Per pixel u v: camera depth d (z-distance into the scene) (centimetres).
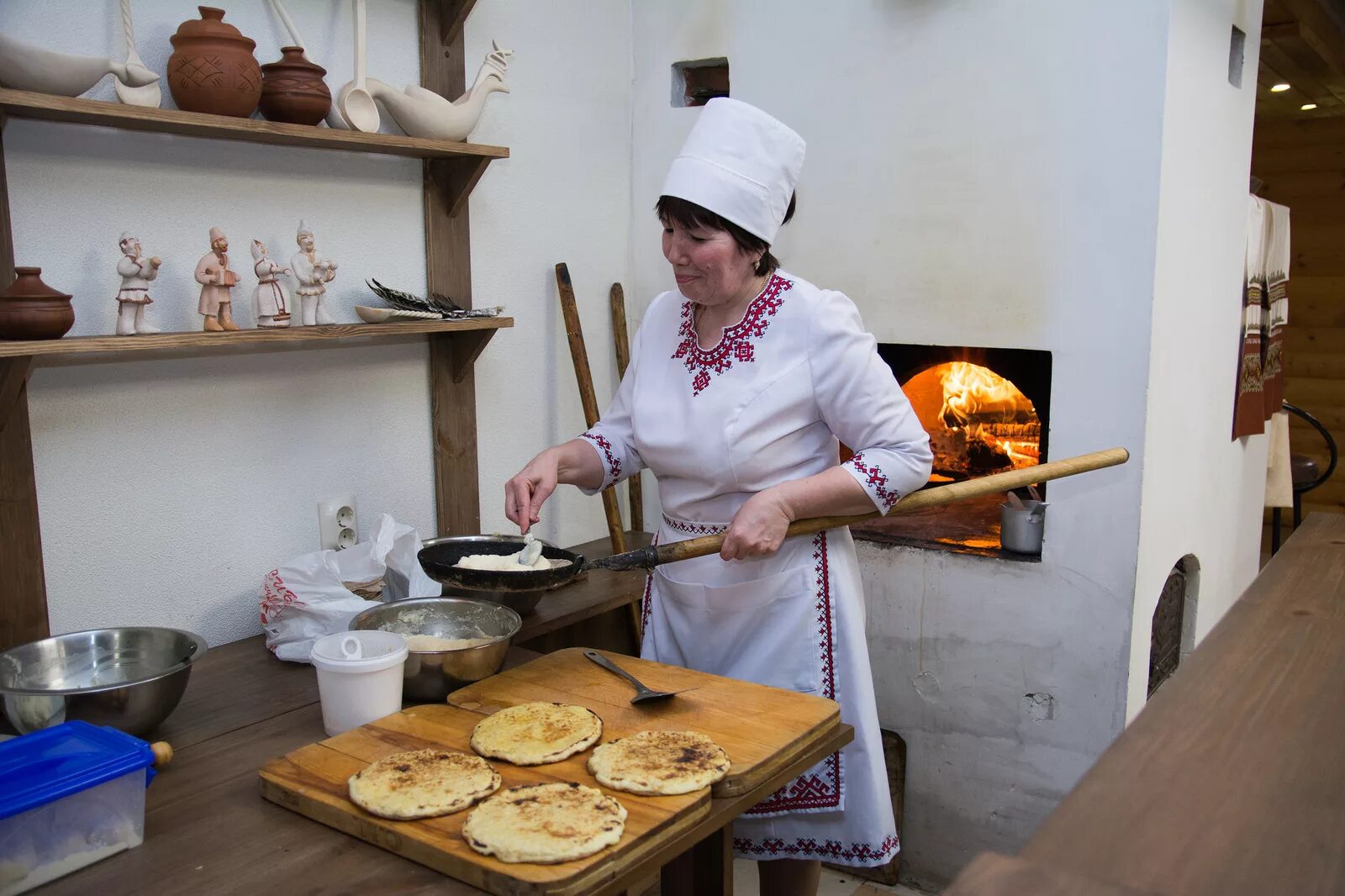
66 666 154
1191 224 226
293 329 176
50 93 148
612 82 269
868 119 241
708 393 171
